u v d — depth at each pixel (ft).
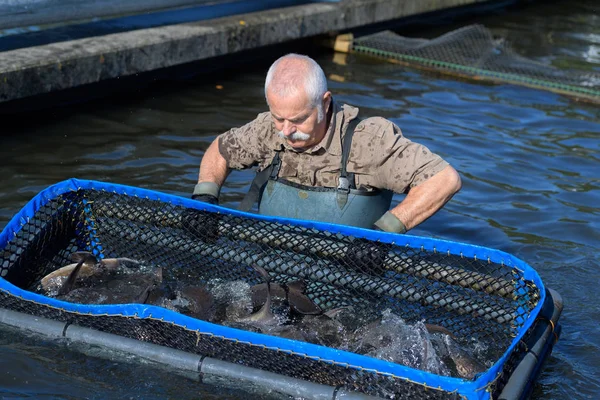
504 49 40.55
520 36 45.14
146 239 17.39
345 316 15.71
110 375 14.07
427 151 16.39
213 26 34.17
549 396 14.60
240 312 15.39
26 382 13.89
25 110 28.60
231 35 34.55
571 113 32.14
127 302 15.75
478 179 25.07
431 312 15.75
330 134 16.43
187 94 31.78
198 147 26.32
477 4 51.37
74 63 28.81
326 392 13.17
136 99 30.81
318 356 13.05
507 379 13.25
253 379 13.64
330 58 38.65
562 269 19.72
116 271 16.83
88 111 29.14
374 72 36.55
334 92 33.14
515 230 21.93
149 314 13.99
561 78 36.11
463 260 15.29
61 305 14.69
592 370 15.48
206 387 13.79
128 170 24.07
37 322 14.93
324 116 16.12
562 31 46.60
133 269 16.99
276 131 16.89
